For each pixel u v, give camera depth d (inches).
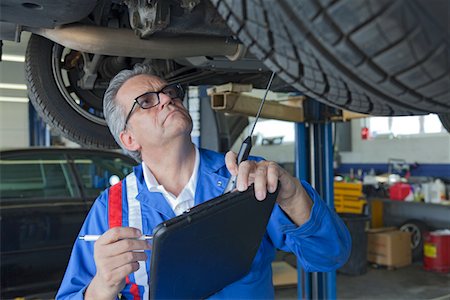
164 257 29.4
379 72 22.9
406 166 213.9
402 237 180.5
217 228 31.1
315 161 104.8
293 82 27.4
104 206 45.0
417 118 212.7
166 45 56.2
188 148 45.2
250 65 70.1
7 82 265.9
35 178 125.1
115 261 33.5
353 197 197.2
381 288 155.0
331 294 105.7
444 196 183.5
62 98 78.2
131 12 52.7
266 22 24.3
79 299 36.4
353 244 169.3
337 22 21.5
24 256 118.3
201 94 123.0
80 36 52.2
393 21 20.4
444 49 21.7
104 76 79.2
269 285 43.7
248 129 202.2
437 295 146.9
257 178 32.5
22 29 50.4
